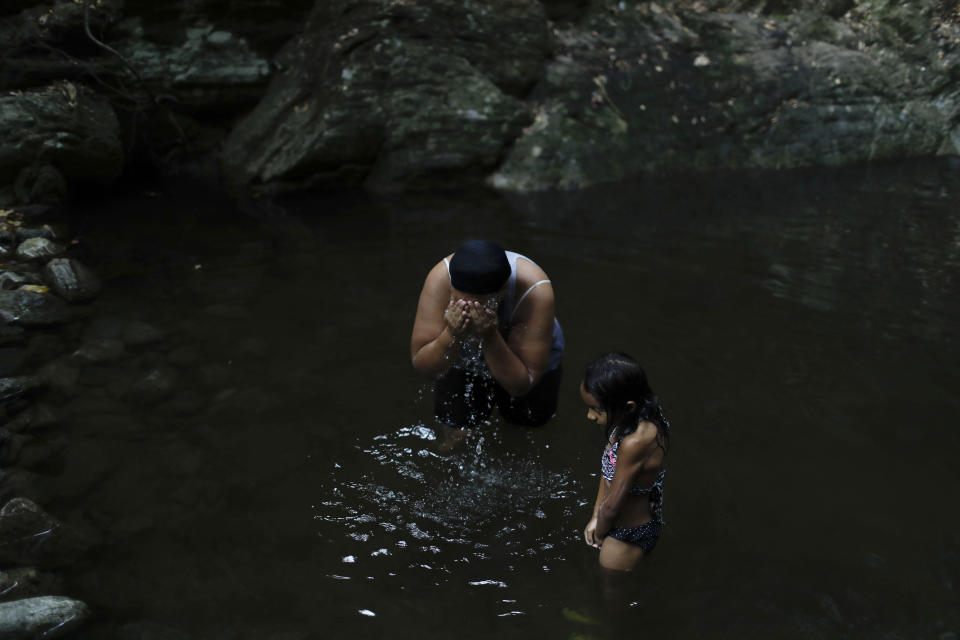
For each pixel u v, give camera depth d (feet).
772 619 9.02
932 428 12.50
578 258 19.57
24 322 15.49
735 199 24.80
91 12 23.41
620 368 9.47
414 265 19.12
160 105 25.45
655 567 9.91
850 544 10.16
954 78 30.12
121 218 22.30
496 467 12.00
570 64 28.50
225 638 8.79
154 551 10.13
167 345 15.19
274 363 14.67
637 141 27.81
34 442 12.14
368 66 25.43
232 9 25.46
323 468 11.89
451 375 11.84
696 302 17.01
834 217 22.80
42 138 21.24
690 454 11.99
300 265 19.12
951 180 26.53
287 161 25.20
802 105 29.25
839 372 14.15
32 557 9.89
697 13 30.71
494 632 8.99
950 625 8.80
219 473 11.71
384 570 9.95
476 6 26.99
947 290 17.51
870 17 30.86
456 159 26.12
